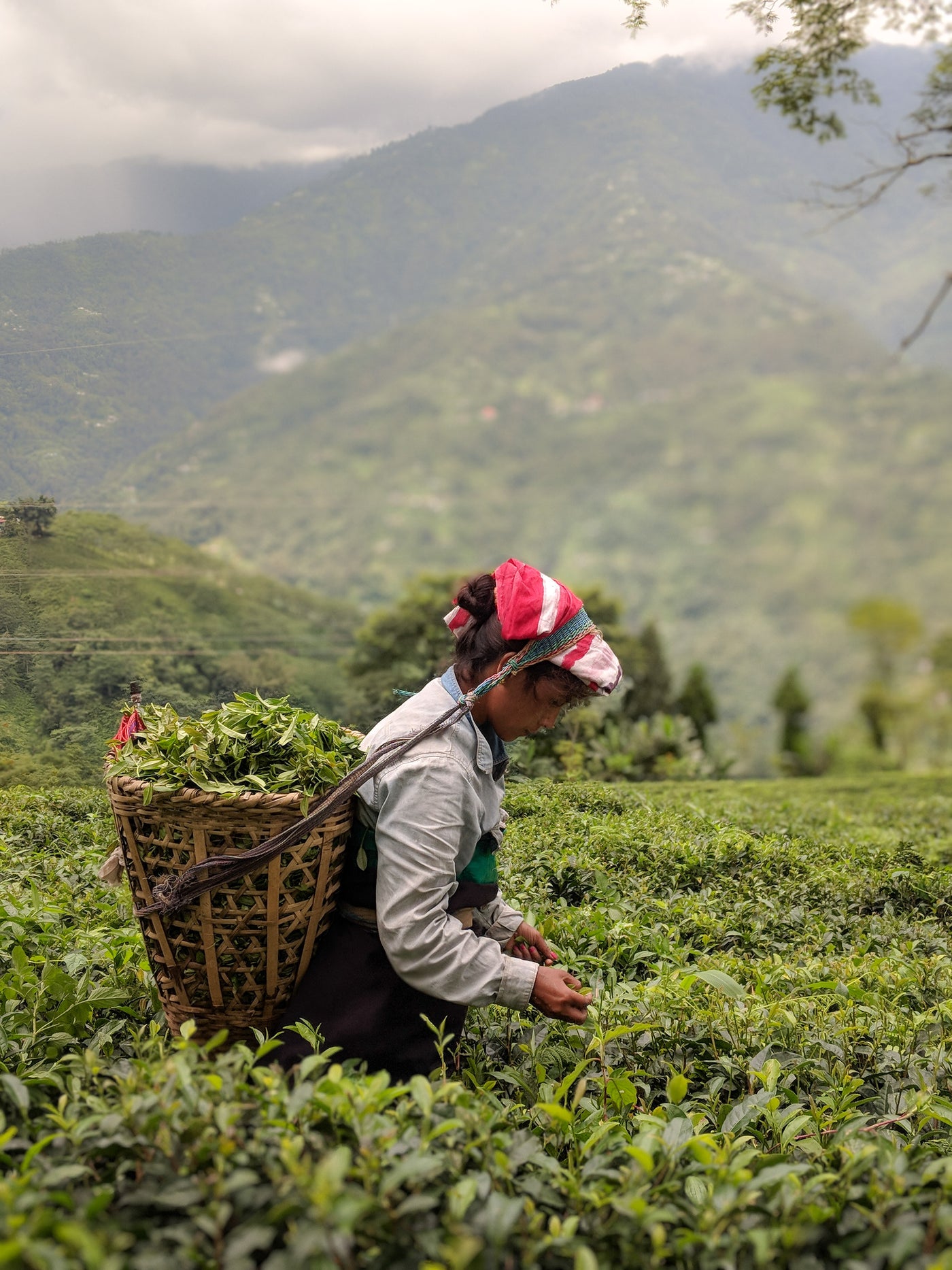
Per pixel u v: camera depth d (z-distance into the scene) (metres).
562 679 2.15
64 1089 1.91
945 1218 1.50
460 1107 1.72
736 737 28.38
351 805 2.15
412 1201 1.38
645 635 16.22
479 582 2.22
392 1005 2.16
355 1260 1.37
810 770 28.36
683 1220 1.61
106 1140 1.53
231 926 2.03
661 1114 2.13
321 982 2.16
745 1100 2.20
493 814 2.24
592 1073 2.44
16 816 4.94
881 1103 2.44
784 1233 1.49
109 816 5.08
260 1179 1.48
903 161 7.68
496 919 2.56
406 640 12.71
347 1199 1.28
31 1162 1.56
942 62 7.05
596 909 3.80
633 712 14.75
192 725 2.09
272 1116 1.58
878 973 3.44
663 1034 2.58
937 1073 2.50
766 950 3.96
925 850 6.71
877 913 4.98
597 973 3.07
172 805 1.98
